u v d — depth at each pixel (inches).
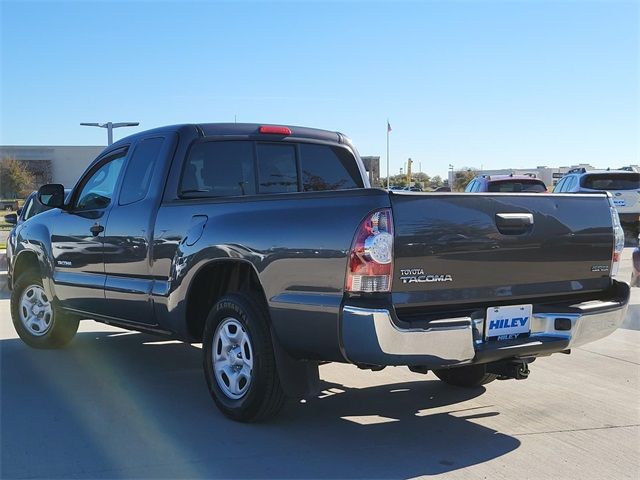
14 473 150.1
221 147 222.1
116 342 294.0
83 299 244.1
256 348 174.9
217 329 190.2
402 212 151.2
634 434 178.9
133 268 217.2
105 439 171.8
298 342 164.4
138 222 215.0
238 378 183.9
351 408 200.4
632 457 162.9
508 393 217.0
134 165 228.2
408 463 157.9
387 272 149.3
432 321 152.6
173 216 202.2
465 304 163.2
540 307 175.6
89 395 211.2
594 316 178.5
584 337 177.9
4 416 189.6
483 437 175.9
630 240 724.7
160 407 199.0
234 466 155.2
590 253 186.1
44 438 172.1
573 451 166.6
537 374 240.5
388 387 223.8
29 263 285.7
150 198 213.3
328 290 155.9
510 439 174.6
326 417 191.5
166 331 208.5
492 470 154.1
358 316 148.9
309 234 160.7
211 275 198.7
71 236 248.2
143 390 217.5
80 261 243.3
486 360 162.6
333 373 242.1
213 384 190.7
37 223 271.9
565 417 192.9
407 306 152.7
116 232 224.2
